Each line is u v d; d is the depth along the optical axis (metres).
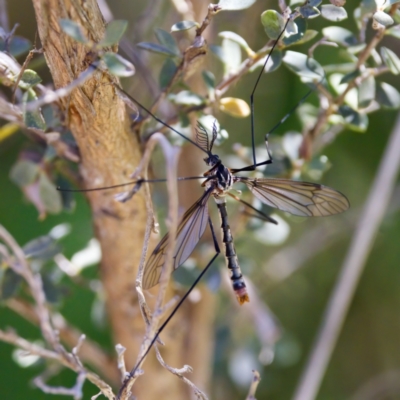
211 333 0.29
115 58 0.25
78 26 0.25
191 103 0.26
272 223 0.28
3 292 0.27
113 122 0.26
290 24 0.26
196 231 0.26
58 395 0.30
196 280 0.27
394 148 0.29
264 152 0.28
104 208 0.26
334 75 0.27
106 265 0.27
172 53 0.26
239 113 0.26
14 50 0.26
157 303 0.25
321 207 0.27
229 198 0.28
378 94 0.27
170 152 0.25
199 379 0.28
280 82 0.30
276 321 0.30
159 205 0.29
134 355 0.27
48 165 0.27
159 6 0.29
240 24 0.29
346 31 0.26
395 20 0.26
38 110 0.25
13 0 0.30
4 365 0.30
